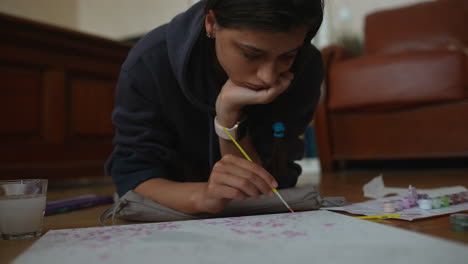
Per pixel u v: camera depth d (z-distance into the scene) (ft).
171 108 3.42
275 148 3.36
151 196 3.18
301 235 2.22
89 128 8.35
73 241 2.28
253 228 2.46
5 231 2.55
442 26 10.00
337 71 9.34
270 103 3.44
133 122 3.43
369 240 2.04
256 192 2.73
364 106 9.02
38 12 14.30
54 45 7.59
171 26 3.28
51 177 7.62
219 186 2.75
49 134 7.64
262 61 2.40
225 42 2.41
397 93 8.59
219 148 3.37
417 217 2.74
